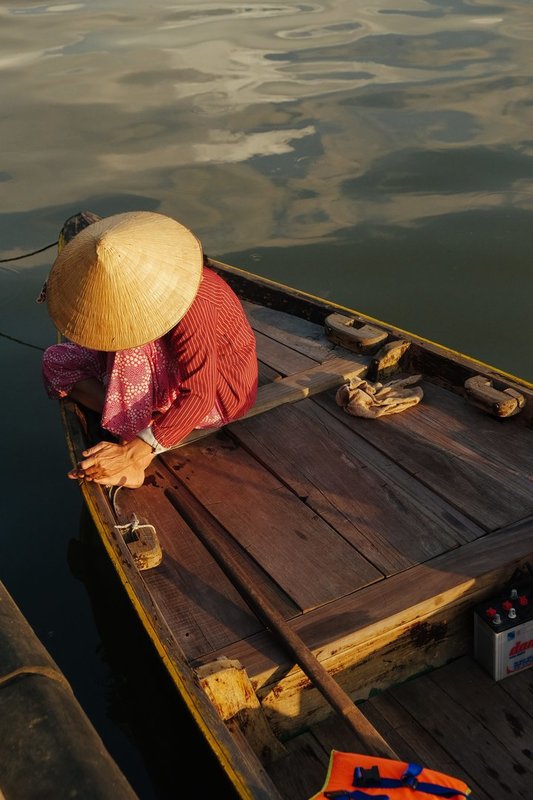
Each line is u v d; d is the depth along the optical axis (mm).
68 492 4348
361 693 2877
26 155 8102
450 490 3355
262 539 3193
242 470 3588
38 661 2396
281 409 3957
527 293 5793
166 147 8125
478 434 3676
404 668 2916
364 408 3811
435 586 2867
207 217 6789
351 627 2738
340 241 6422
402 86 9328
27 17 13289
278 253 6301
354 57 10430
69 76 10195
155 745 3035
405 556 3039
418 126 8266
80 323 3031
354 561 3043
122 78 10031
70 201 7180
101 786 2043
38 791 2029
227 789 2729
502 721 2760
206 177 7484
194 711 2424
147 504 3451
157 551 3092
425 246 6332
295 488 3447
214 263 5184
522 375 5000
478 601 2951
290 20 12516
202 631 2818
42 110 9156
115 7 13828
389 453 3605
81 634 3543
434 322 5512
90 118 8883
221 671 2523
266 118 8641
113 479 3348
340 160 7672
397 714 2812
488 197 6941
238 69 10195
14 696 2260
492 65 9891
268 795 2227
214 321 3186
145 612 2766
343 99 9023
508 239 6367
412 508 3281
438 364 4020
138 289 2967
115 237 2969
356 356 4281
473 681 2914
